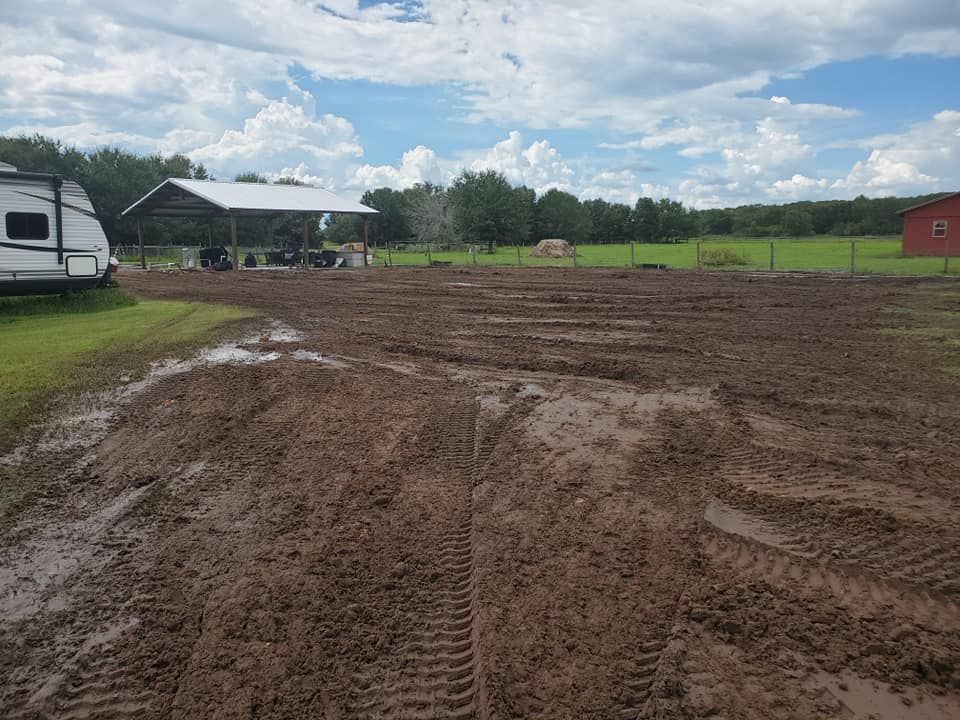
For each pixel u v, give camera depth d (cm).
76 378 906
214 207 3784
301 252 4053
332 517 484
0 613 371
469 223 6406
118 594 388
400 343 1212
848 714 287
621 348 1140
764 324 1370
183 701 299
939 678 309
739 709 290
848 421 703
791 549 430
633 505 498
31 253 1563
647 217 10375
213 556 430
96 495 532
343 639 342
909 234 3847
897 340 1155
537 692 300
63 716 292
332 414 755
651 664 319
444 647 336
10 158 5453
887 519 469
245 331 1362
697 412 745
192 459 611
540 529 461
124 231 6009
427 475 566
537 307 1730
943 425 682
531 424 712
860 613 360
